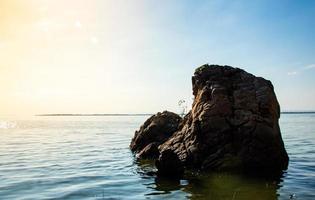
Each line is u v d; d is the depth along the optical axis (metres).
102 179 21.56
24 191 18.11
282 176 22.22
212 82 27.55
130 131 84.31
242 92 26.12
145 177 22.14
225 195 17.17
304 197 16.73
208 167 23.80
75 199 16.39
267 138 24.39
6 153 36.44
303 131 71.12
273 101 26.14
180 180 21.05
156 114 38.47
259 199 16.31
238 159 23.59
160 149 29.17
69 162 29.33
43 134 73.31
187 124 28.62
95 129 96.56
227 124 24.88
